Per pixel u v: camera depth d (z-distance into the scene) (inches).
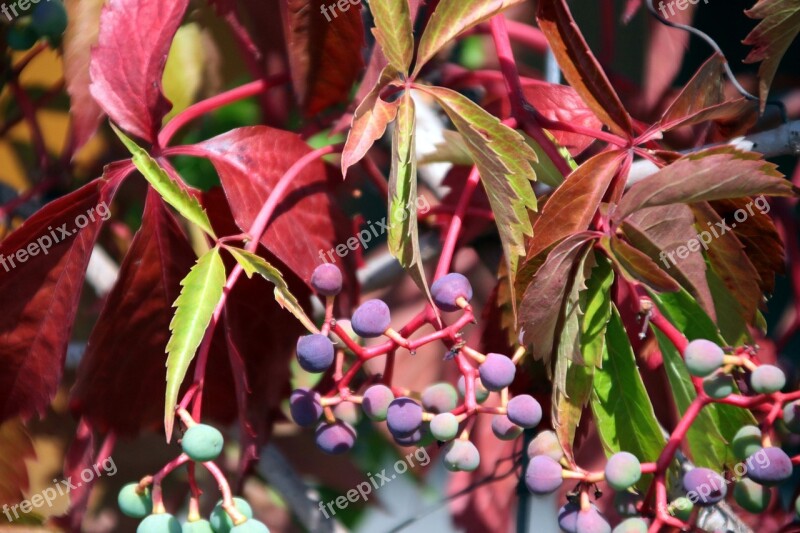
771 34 21.0
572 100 22.2
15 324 21.0
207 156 21.1
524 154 19.5
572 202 19.8
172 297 21.4
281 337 21.5
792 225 23.2
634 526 19.0
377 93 19.7
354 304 21.5
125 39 21.0
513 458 23.0
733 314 20.5
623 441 20.0
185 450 19.0
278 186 20.8
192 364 21.4
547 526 23.6
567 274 19.5
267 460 23.7
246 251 19.7
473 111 19.6
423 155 22.4
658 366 21.6
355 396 19.9
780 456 19.1
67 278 21.0
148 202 21.1
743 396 19.6
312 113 22.3
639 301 19.7
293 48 22.0
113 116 20.9
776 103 21.7
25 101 24.2
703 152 19.2
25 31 22.8
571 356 19.4
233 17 22.8
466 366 19.7
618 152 20.1
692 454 20.3
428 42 19.9
